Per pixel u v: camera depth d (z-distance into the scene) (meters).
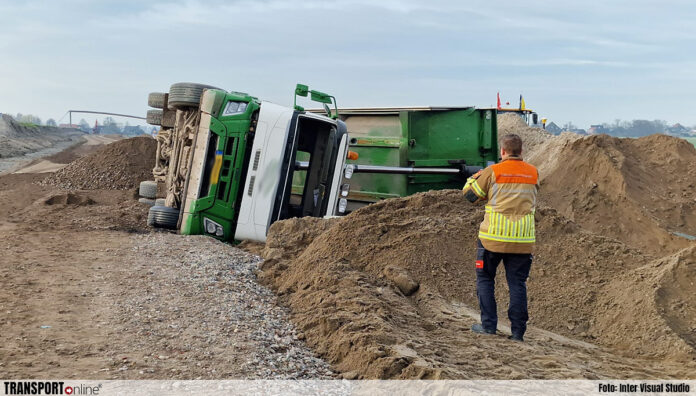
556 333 6.68
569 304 7.01
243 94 12.46
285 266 8.36
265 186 11.19
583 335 6.66
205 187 11.62
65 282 7.22
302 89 12.47
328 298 6.64
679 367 5.70
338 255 7.76
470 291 7.27
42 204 15.22
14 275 7.39
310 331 6.08
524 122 29.97
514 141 6.12
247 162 11.60
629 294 6.82
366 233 8.00
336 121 11.91
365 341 5.42
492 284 6.22
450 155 15.05
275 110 11.42
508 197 6.00
